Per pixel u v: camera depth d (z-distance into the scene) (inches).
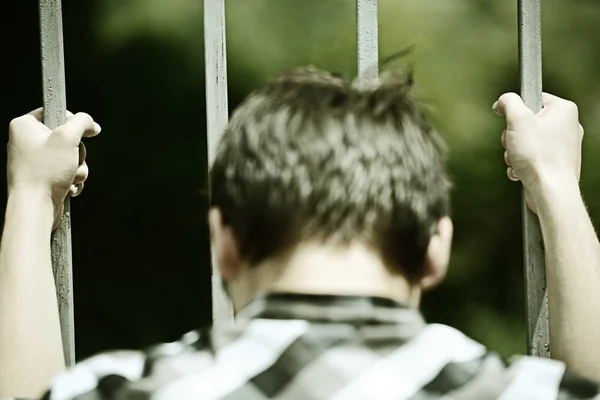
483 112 288.5
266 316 44.2
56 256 69.4
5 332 61.7
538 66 69.3
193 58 288.4
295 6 286.2
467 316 301.7
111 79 288.5
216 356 43.5
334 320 43.7
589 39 290.5
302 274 44.4
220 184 47.4
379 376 42.3
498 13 292.8
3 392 60.1
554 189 65.1
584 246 63.9
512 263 300.4
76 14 286.5
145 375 44.0
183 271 295.9
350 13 287.4
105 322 296.2
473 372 43.5
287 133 45.8
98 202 294.7
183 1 287.6
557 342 63.1
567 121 67.4
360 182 44.7
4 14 293.1
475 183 293.7
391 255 45.1
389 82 49.1
